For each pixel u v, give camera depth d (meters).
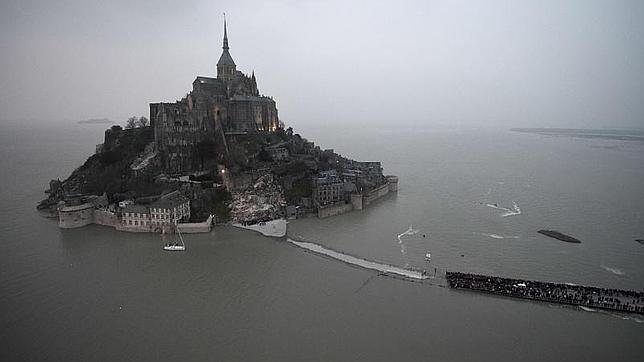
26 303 117.62
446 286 132.00
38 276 135.12
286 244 168.12
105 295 122.88
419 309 117.50
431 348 99.25
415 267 147.75
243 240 171.75
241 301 120.56
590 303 119.94
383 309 117.12
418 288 130.38
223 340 101.31
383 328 107.50
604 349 100.44
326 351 97.50
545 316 114.94
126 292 124.94
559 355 97.88
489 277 136.50
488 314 115.44
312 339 102.19
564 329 108.75
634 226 198.50
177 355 95.56
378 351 97.75
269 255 156.25
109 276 135.88
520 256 159.88
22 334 102.88
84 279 133.38
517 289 127.56
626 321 112.94
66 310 114.12
